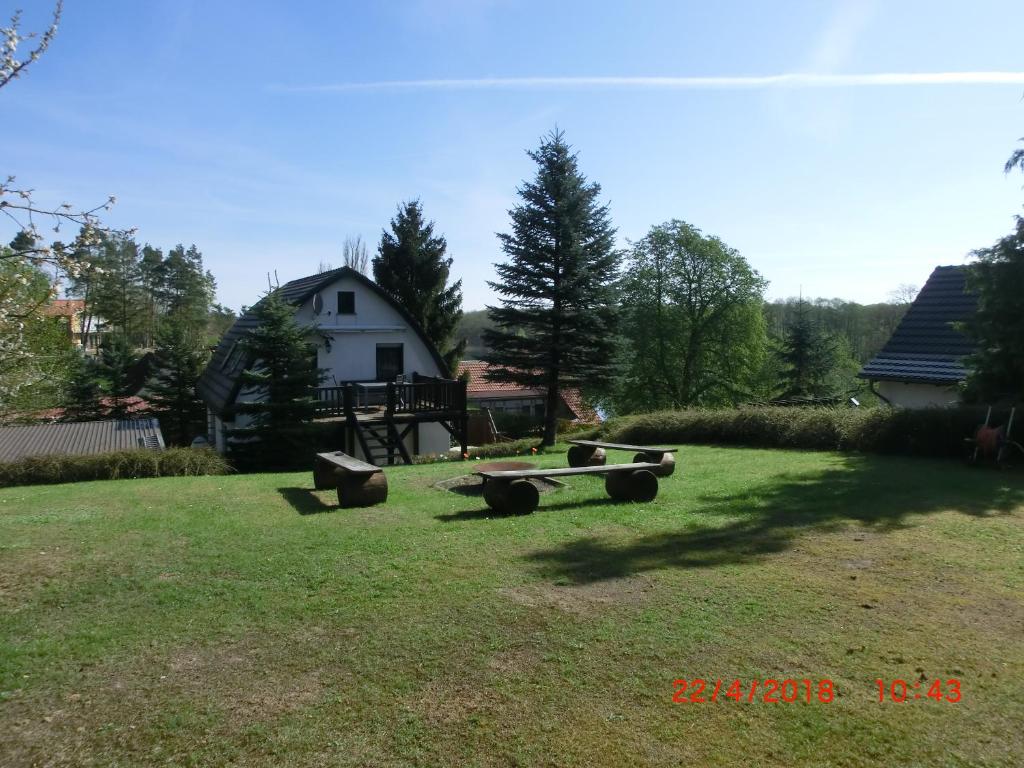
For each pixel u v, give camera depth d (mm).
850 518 7258
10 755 3326
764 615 4746
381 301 25484
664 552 6188
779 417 13992
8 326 6375
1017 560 5840
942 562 5801
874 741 3365
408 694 3818
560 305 22203
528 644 4363
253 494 9570
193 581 5566
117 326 49031
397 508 8273
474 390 40844
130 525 7465
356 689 3877
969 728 3459
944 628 4547
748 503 8055
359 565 5910
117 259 48719
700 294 38562
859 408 13500
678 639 4398
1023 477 9359
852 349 46906
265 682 3967
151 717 3629
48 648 4391
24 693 3875
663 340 38812
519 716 3596
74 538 6898
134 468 13070
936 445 11391
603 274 22406
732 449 13648
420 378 24984
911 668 4031
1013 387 11516
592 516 7625
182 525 7449
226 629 4652
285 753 3322
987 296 11656
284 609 4973
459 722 3553
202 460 13703
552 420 23031
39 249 5840
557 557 6078
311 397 18375
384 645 4379
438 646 4355
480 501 8664
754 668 4039
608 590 5238
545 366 22500
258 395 19297
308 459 18125
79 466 12688
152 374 31266
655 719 3561
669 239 38469
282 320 17891
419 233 37312
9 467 12281
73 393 26391
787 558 5957
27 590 5391
